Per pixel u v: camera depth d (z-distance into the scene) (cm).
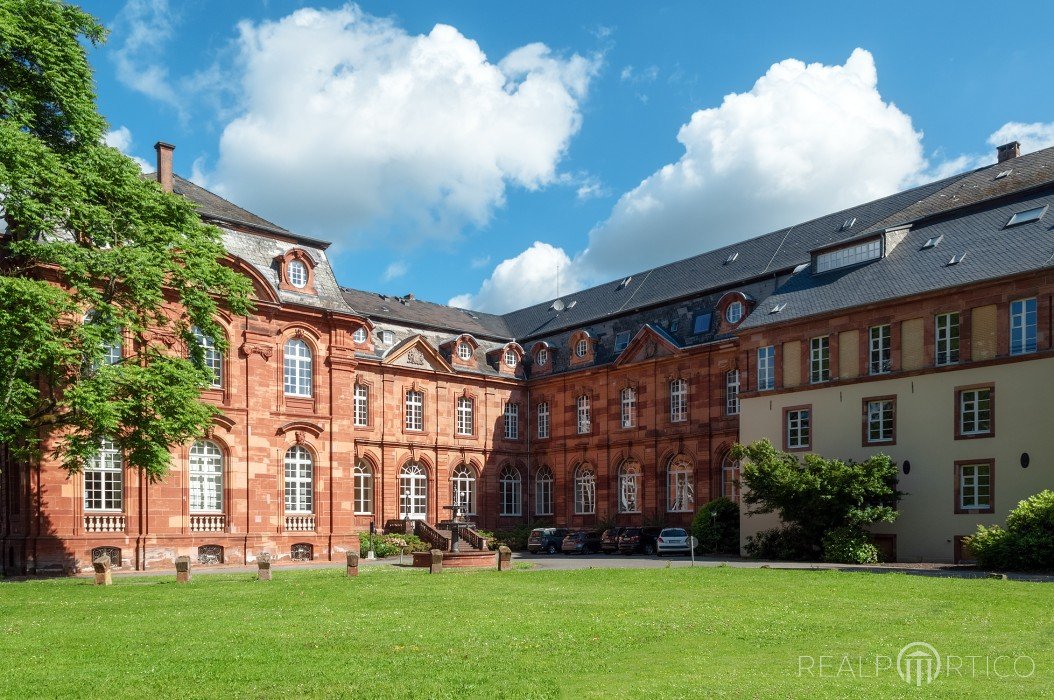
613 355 5147
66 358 2342
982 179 3769
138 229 2608
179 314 3381
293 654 1306
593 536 4712
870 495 3222
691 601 1925
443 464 5191
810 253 3997
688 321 4744
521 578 2534
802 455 3638
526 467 5603
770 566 2938
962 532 3075
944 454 3156
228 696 1052
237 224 3753
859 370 3472
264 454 3672
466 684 1102
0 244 2702
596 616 1695
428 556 3128
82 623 1645
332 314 3956
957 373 3145
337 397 3966
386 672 1177
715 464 4444
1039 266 2933
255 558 3562
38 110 2569
